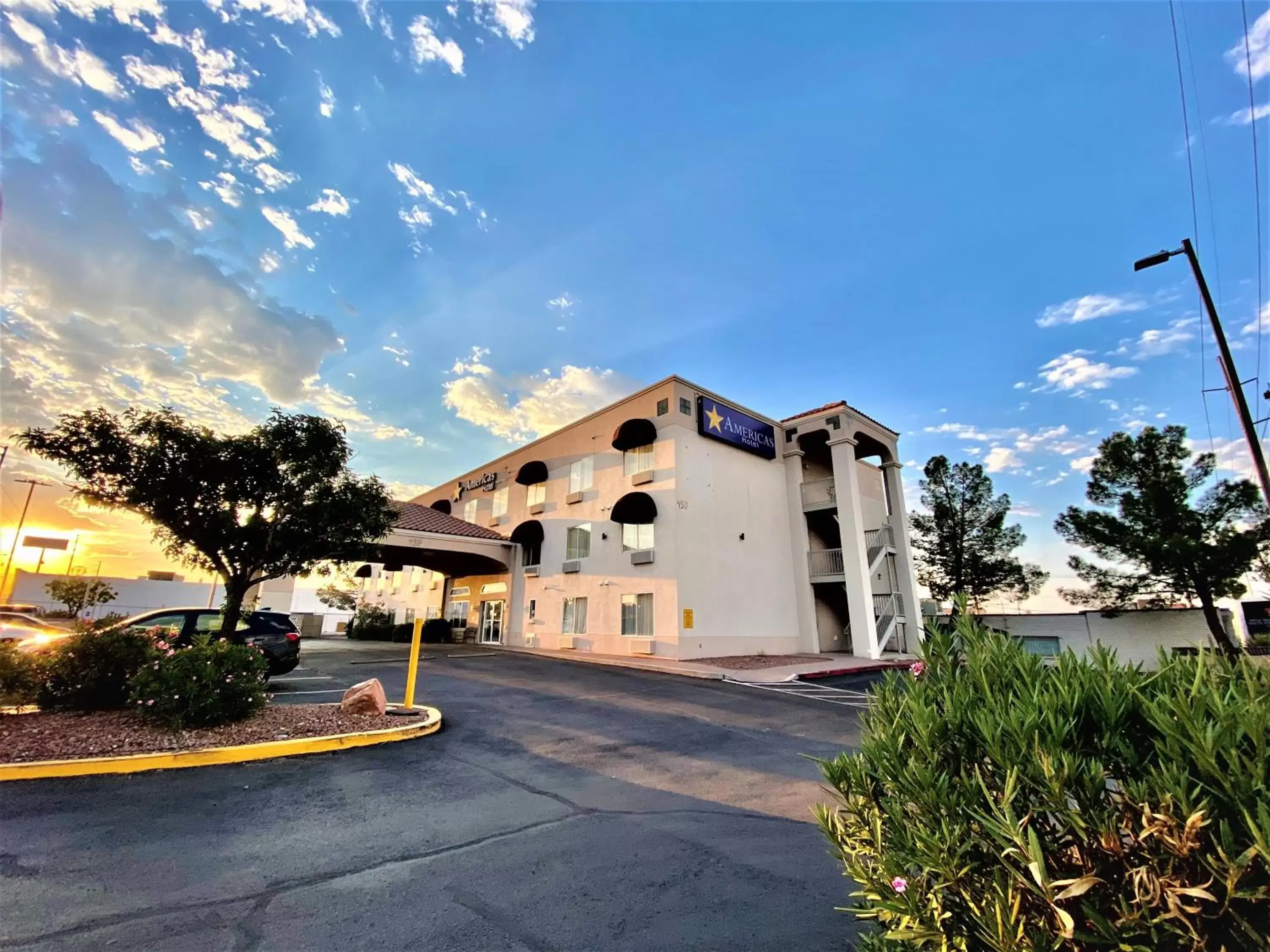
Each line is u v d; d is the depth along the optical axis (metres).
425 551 26.28
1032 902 1.72
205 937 3.07
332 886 3.72
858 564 21.61
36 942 2.93
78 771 5.50
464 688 12.32
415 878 3.89
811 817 5.26
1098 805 1.66
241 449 8.91
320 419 9.77
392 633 35.94
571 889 3.79
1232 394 12.33
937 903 1.79
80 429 8.12
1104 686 1.90
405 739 7.64
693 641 18.98
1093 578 22.23
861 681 15.62
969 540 29.17
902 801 2.11
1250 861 1.38
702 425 21.48
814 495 23.75
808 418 24.39
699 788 6.12
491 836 4.66
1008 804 1.70
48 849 3.97
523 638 25.67
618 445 21.61
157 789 5.28
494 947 3.10
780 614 22.34
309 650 23.64
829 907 3.58
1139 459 21.11
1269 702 1.67
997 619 27.48
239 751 6.31
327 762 6.44
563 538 24.62
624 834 4.79
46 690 7.37
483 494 31.44
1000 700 2.03
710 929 3.32
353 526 10.05
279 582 53.88
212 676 7.23
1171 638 22.88
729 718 10.04
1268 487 11.67
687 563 19.58
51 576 49.66
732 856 4.38
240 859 4.03
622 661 18.78
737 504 22.03
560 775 6.45
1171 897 1.48
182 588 52.78
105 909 3.29
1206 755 1.55
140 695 7.02
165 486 8.58
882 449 25.69
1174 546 19.38
